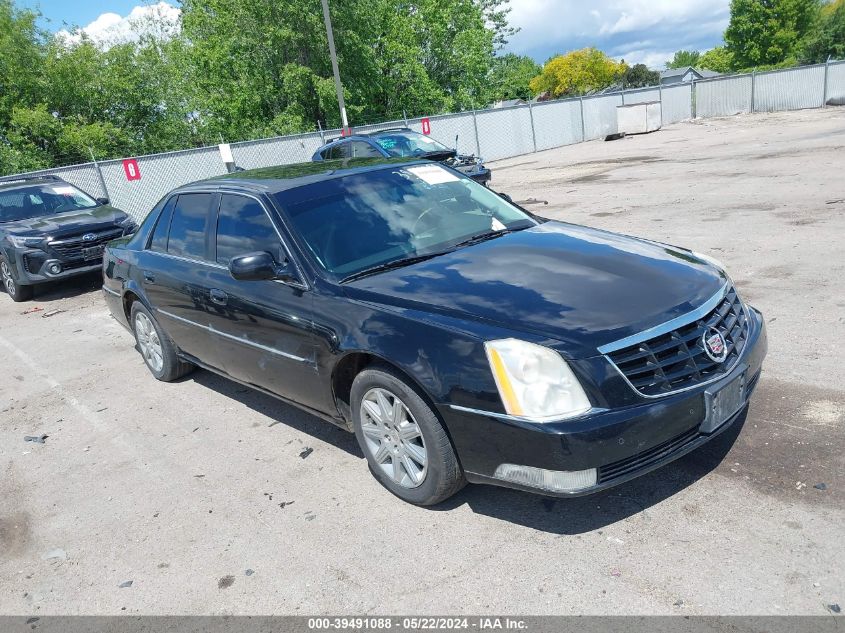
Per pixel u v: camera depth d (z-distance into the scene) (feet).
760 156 48.65
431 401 10.21
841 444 11.07
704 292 10.58
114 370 21.21
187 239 16.30
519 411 9.25
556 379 9.16
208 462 14.14
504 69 132.67
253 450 14.38
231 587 10.02
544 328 9.55
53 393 19.84
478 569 9.55
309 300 12.16
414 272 11.83
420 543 10.34
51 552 11.68
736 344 10.46
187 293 15.62
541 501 10.90
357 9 98.63
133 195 57.67
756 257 22.67
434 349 10.01
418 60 115.24
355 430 12.05
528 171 65.51
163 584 10.34
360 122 104.99
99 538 11.89
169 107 98.12
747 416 12.44
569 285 10.65
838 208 28.14
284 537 11.06
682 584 8.62
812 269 20.57
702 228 27.96
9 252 32.50
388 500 11.66
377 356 10.69
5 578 11.12
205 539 11.35
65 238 32.30
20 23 87.45
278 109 100.68
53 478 14.44
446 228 13.64
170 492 13.12
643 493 10.65
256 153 66.28
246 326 13.79
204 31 99.35
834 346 14.94
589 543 9.71
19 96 88.79
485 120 87.40
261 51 96.68
